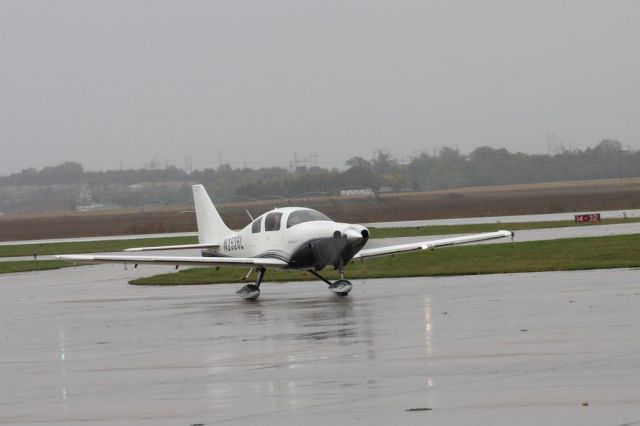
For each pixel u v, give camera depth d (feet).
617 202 627.05
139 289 213.25
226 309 155.43
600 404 68.95
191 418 71.36
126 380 89.20
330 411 71.31
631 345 92.89
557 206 618.85
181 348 109.70
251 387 82.23
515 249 256.32
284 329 122.42
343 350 100.27
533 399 71.61
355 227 165.89
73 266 319.68
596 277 170.81
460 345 98.89
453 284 175.01
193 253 352.69
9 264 344.69
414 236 362.94
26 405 79.46
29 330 137.90
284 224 173.58
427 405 71.51
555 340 98.63
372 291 172.04
